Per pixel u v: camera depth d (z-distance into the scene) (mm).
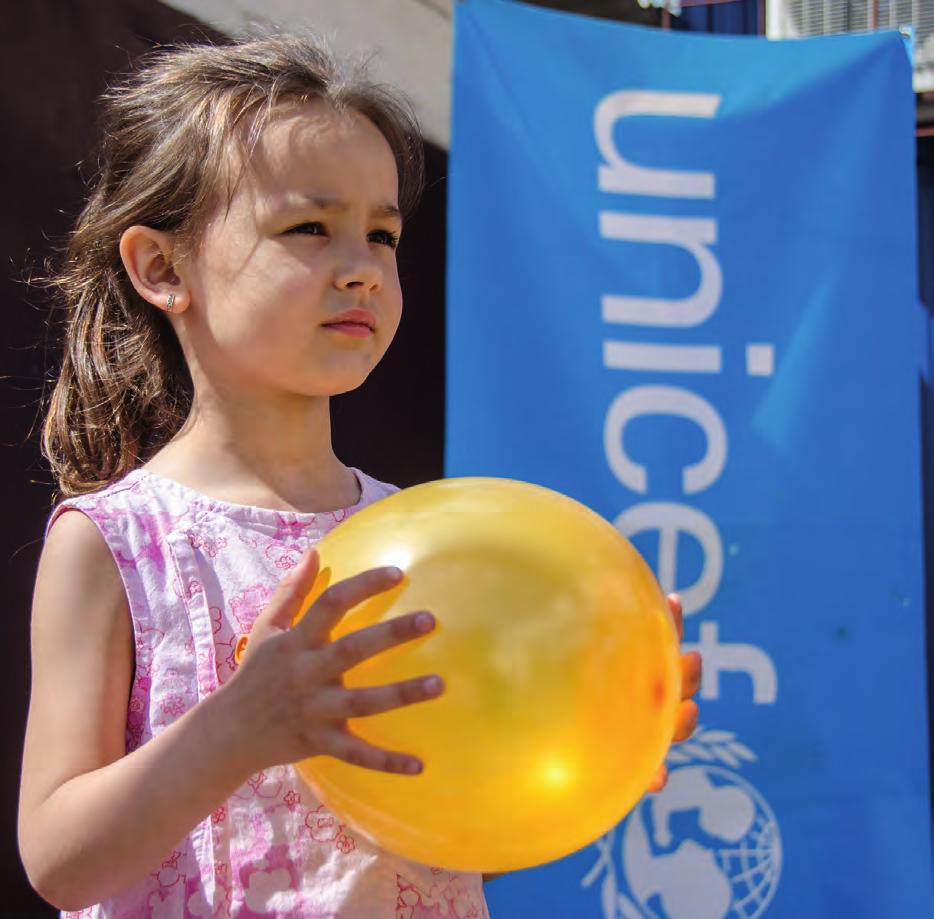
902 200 2836
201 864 1139
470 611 943
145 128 1456
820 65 2844
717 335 2766
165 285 1370
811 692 2738
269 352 1260
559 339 2705
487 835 968
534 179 2725
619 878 2611
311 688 908
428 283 3467
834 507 2775
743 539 2744
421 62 3326
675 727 1207
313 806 1180
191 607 1209
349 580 935
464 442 2654
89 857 998
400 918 1183
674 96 2799
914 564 2783
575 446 2693
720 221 2785
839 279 2801
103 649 1170
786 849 2688
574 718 940
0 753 2348
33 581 2439
